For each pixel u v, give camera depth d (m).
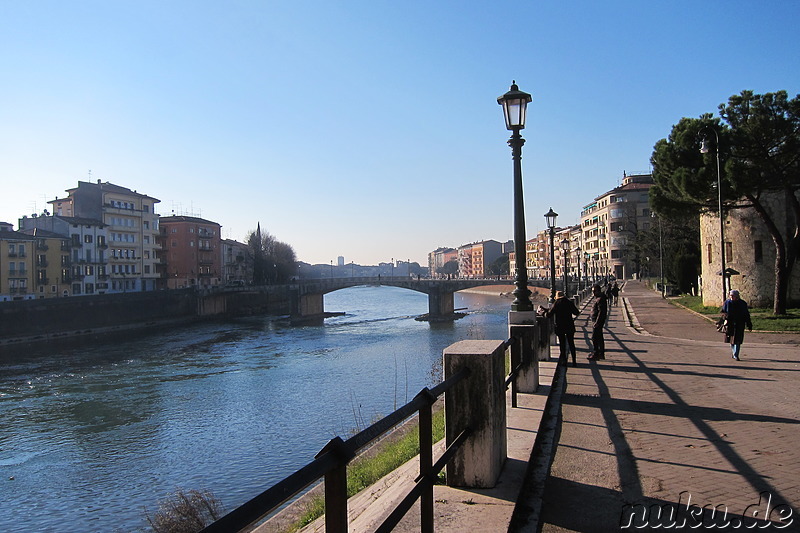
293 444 19.50
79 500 15.76
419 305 116.75
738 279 29.56
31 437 22.02
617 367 13.04
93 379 33.09
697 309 31.06
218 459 18.47
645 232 69.81
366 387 28.83
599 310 14.30
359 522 4.83
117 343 50.69
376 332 60.53
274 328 66.25
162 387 30.55
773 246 28.44
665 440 6.90
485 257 190.25
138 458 19.06
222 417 23.91
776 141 23.94
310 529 6.14
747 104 24.39
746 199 26.09
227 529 1.50
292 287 78.50
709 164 24.72
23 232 73.00
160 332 60.88
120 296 62.75
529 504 4.69
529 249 156.62
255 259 114.56
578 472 5.78
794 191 26.69
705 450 6.44
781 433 7.10
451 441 4.70
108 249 79.00
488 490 4.59
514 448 5.89
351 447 2.34
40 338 51.16
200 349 46.50
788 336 18.39
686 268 46.03
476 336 53.97
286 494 1.80
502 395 5.20
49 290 68.12
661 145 27.72
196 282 103.69
